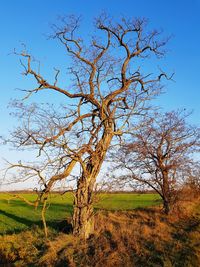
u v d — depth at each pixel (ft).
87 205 85.97
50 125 80.53
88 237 84.99
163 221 108.27
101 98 90.07
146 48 93.61
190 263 69.41
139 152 114.83
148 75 93.97
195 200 138.31
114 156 114.32
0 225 115.55
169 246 78.64
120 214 114.93
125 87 91.66
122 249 73.56
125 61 91.86
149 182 118.62
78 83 90.68
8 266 71.87
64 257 71.10
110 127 90.12
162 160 117.80
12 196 78.95
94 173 88.28
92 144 89.25
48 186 80.38
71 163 83.82
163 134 116.47
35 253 75.15
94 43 91.50
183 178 118.83
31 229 95.45
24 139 78.38
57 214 144.97
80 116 88.63
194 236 87.51
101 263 67.72
